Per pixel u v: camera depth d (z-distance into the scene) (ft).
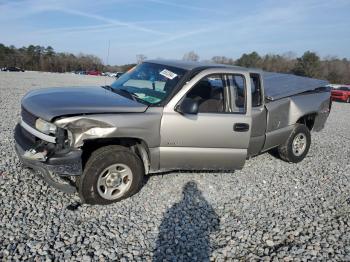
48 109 13.32
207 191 16.80
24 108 14.65
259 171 20.43
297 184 19.01
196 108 14.65
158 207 14.70
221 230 13.47
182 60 18.88
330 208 16.24
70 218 13.10
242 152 16.69
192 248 12.10
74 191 13.37
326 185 19.29
